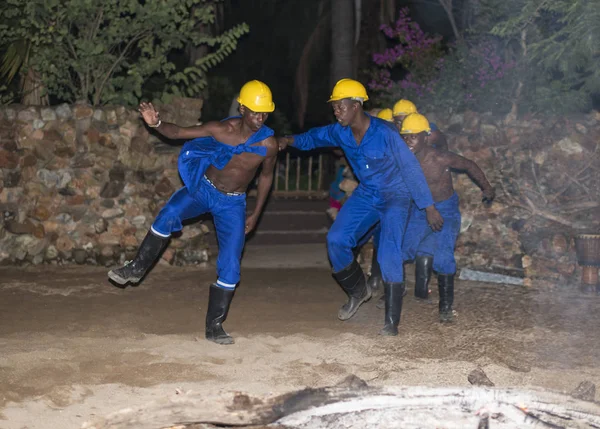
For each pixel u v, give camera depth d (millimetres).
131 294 8438
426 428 4391
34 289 8562
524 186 9805
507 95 11273
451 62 11766
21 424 4578
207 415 4520
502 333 6965
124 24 10320
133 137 10180
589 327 7254
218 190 6469
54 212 10055
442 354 6238
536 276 9438
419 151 7270
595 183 9672
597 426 4492
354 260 7059
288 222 12172
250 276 9633
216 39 10789
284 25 21422
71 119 10109
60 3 10141
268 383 5398
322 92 19453
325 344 6457
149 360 5941
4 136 10023
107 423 4438
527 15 9227
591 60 9320
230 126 6402
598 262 8789
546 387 5387
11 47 10328
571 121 9820
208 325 6531
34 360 5852
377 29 14938
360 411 4566
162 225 6449
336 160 13164
